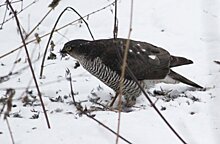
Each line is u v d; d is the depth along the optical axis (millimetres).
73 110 10875
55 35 15430
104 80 11539
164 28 15984
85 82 12539
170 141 9094
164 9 17016
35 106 10969
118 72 11242
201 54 14266
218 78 12586
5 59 13766
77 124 9742
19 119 10047
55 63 13609
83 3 17547
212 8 17125
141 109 11016
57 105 11078
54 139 9070
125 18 16578
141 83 11609
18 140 9062
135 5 17328
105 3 17547
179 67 13359
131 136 9242
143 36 15430
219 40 15195
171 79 11953
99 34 15539
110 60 11289
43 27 15961
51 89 12023
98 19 16500
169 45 14891
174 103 11164
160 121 10023
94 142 8969
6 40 15016
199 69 13250
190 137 9273
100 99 11781
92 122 9859
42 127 9633
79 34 15523
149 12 16891
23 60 13750
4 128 9586
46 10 17000
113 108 11234
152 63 11617
